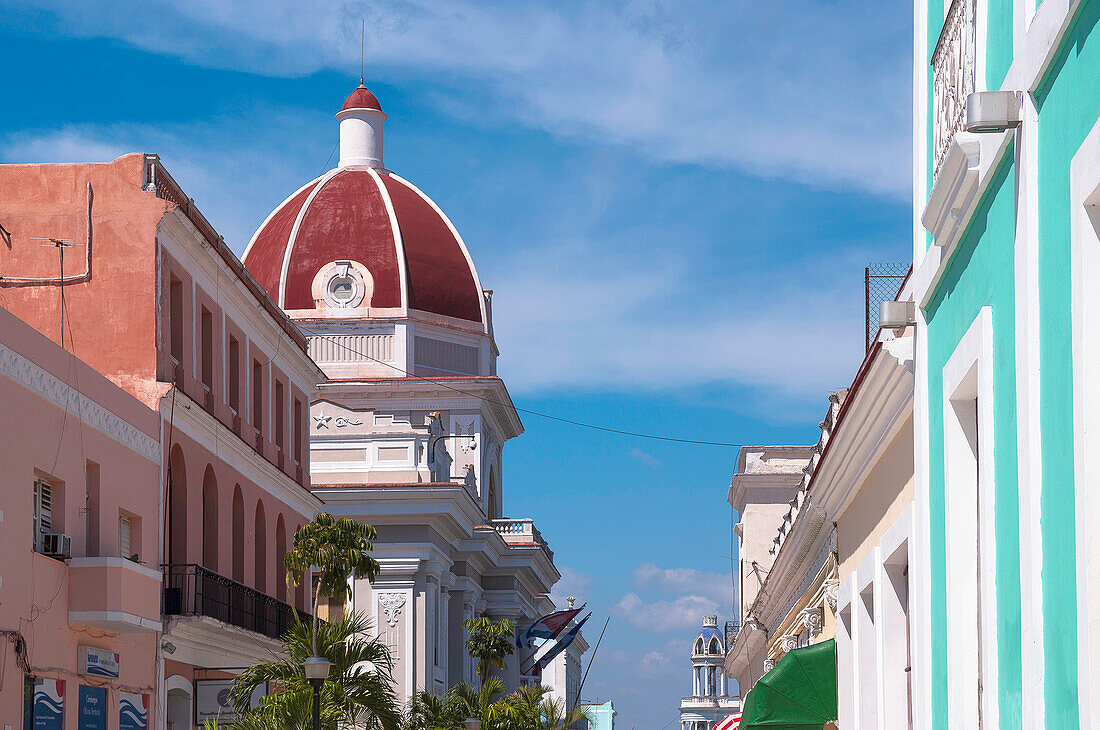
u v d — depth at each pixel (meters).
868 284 17.44
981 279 8.50
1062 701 6.53
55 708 22.42
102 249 28.66
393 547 56.41
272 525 37.31
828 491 17.44
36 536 22.61
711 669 144.00
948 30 9.34
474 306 76.12
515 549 71.12
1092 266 6.10
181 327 30.12
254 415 36.75
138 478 26.83
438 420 62.03
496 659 58.25
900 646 13.16
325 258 73.81
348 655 28.56
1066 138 6.43
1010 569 7.73
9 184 29.02
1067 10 6.19
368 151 80.44
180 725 29.42
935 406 10.20
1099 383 6.07
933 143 10.38
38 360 22.34
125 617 23.88
